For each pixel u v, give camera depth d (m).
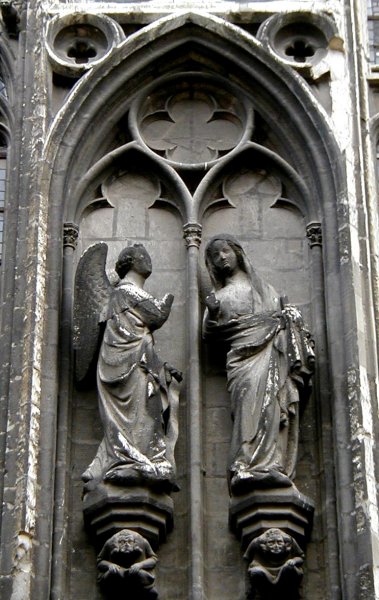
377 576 12.29
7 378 13.12
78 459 12.98
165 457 12.66
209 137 14.34
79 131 14.08
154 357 12.97
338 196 13.76
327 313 13.41
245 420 12.77
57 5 14.64
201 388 13.23
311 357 12.99
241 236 13.91
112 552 12.42
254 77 14.30
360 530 12.47
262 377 12.90
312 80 14.33
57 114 14.09
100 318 13.12
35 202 13.71
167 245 13.88
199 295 13.55
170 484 12.62
